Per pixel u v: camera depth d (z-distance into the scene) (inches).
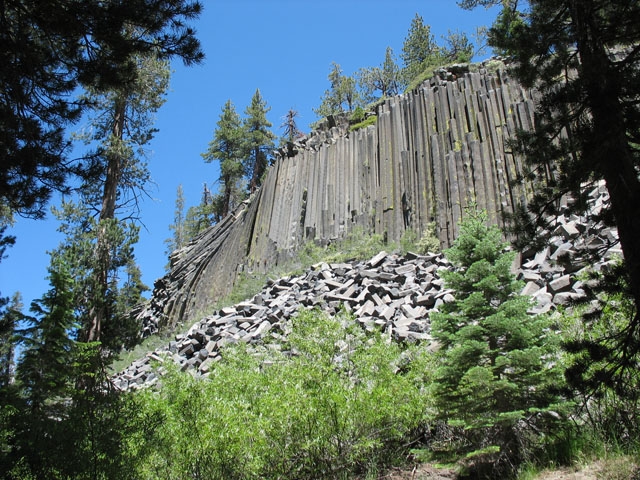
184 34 318.7
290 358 362.0
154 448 268.8
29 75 311.3
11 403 257.0
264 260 1085.8
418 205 828.6
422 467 301.1
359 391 304.5
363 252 814.5
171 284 1437.0
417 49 1788.9
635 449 242.4
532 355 260.8
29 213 334.6
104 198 613.6
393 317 531.5
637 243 219.1
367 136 1000.2
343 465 292.8
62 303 328.2
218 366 364.8
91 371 329.4
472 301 283.3
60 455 234.2
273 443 287.3
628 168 227.6
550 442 264.8
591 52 251.8
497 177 715.4
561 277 424.8
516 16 311.4
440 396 278.4
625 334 238.4
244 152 1996.8
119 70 332.8
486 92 798.5
